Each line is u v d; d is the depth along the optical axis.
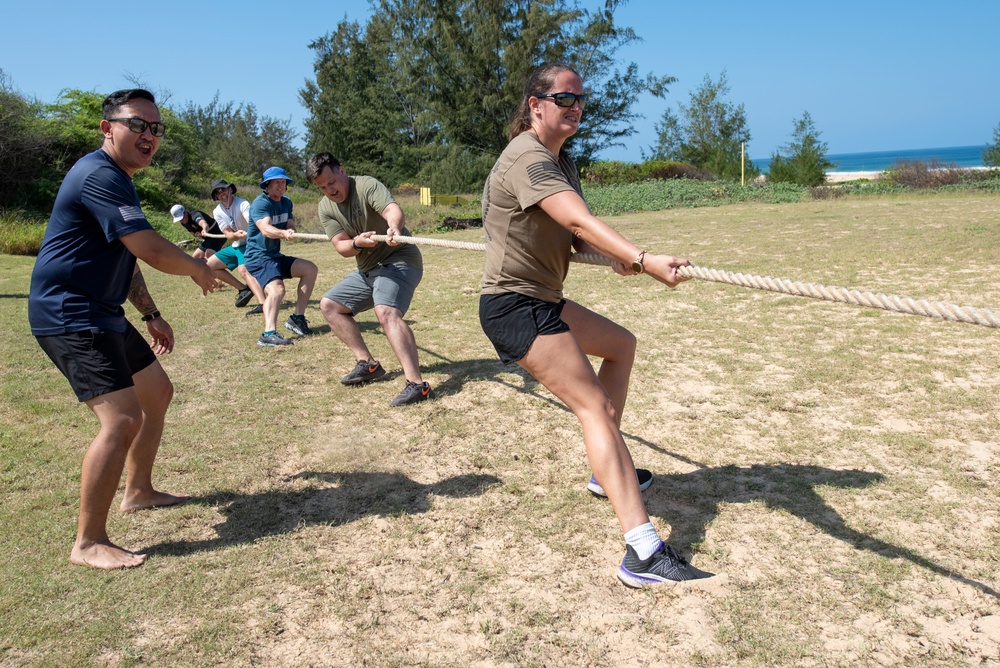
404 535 3.46
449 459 4.32
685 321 7.16
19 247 16.59
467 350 6.64
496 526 3.52
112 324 3.29
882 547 3.18
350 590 3.04
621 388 3.69
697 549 3.23
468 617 2.84
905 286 8.16
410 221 24.33
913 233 12.57
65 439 4.74
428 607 2.91
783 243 12.37
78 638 2.75
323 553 3.34
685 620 2.76
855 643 2.59
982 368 5.37
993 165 40.25
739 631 2.68
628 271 3.14
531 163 2.95
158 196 27.30
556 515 3.61
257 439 4.69
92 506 3.25
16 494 3.96
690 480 3.91
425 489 3.94
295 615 2.88
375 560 3.26
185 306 9.26
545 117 3.05
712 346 6.28
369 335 7.39
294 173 64.06
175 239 21.89
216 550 3.37
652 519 3.53
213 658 2.64
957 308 2.10
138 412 3.30
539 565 3.18
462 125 47.25
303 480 4.10
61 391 5.70
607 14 44.44
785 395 5.05
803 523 3.40
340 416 5.10
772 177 41.16
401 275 5.57
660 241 13.85
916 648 2.55
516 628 2.76
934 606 2.77
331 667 2.58
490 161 46.44
